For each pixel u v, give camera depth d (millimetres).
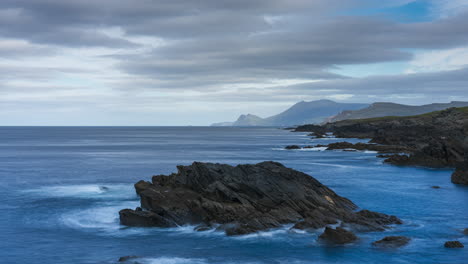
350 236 34688
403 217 43031
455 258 30625
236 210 39844
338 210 41531
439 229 38250
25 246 34031
